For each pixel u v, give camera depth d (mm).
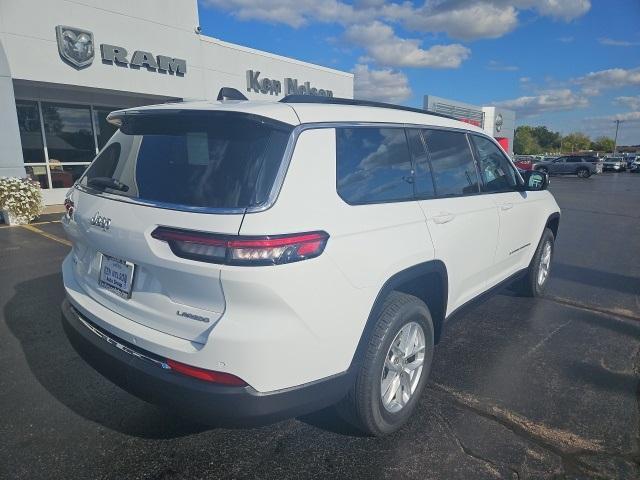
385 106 3098
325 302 2164
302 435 2736
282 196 2066
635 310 4891
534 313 4758
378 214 2484
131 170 2477
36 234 8398
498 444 2666
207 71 14297
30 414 2881
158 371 2148
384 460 2525
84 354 2553
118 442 2641
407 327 2729
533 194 4598
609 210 14133
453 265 3127
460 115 28281
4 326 4180
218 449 2600
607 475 2434
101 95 13617
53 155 13031
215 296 2016
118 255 2361
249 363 1999
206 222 1995
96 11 11523
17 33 10328
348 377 2354
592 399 3156
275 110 2250
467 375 3461
